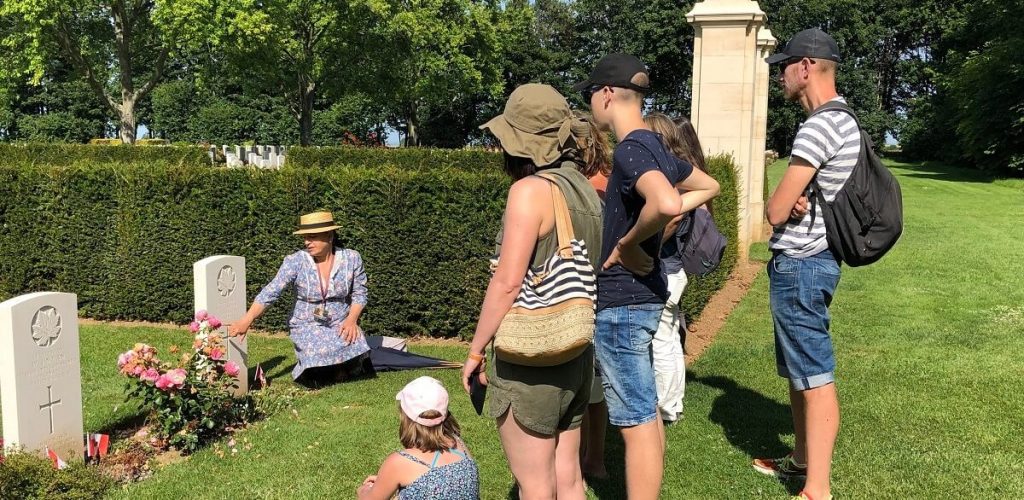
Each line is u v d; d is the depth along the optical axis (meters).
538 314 2.34
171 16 25.25
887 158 40.12
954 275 9.27
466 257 6.52
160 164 7.28
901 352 6.02
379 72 32.22
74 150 22.00
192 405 4.23
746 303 8.10
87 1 27.05
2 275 7.50
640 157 2.60
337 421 4.61
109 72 32.56
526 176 2.53
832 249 3.20
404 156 20.62
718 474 3.81
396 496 2.82
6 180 7.36
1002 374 5.36
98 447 4.01
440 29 34.19
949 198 19.16
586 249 2.42
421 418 2.72
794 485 3.67
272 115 52.16
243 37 25.98
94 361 5.92
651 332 2.90
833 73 3.26
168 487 3.67
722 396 5.00
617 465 3.96
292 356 6.23
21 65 27.84
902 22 49.84
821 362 3.23
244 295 5.17
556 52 55.06
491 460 3.96
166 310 7.30
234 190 6.98
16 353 3.54
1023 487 3.58
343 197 6.67
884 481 3.66
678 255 3.99
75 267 7.40
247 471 3.86
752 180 12.79
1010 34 28.88
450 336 6.71
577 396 2.58
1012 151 26.92
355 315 5.47
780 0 48.47
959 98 30.50
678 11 46.84
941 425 4.40
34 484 3.44
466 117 55.62
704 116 10.05
